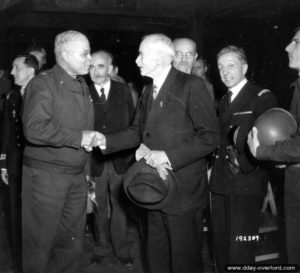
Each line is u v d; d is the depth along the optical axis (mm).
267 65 8523
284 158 2361
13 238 3691
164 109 2719
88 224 4820
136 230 4746
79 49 2820
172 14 7270
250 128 2811
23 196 2852
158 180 2639
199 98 2658
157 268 2936
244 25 8477
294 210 2539
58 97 2795
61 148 2777
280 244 3643
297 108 2615
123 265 3865
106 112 3910
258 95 2861
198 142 2613
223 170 2926
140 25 7801
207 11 7227
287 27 7969
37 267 2832
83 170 3018
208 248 4152
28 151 2830
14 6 6652
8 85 6672
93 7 6777
